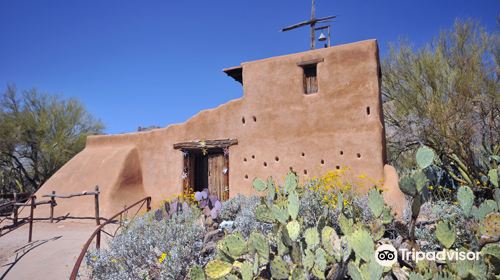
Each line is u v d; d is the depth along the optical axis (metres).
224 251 3.64
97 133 22.09
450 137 9.45
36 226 10.01
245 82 10.38
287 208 3.68
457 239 3.94
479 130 9.17
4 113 19.34
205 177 11.42
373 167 8.41
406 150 11.89
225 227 5.99
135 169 12.10
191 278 3.52
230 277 3.45
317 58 9.46
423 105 11.66
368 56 8.90
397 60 13.14
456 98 10.07
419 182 3.35
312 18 11.56
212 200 7.20
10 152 19.48
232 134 10.36
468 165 9.14
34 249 7.26
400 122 12.52
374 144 8.48
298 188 5.98
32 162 21.05
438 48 11.88
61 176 12.65
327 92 9.23
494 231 2.97
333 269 3.05
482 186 7.98
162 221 6.47
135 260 4.96
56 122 20.39
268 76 10.07
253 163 9.89
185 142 11.07
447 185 9.26
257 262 3.32
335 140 8.94
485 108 9.31
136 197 11.64
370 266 2.73
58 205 11.41
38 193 12.29
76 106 21.39
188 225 5.95
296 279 3.07
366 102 8.75
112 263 5.00
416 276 2.66
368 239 2.82
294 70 9.76
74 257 6.43
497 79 10.70
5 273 5.92
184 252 4.74
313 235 3.29
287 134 9.56
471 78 10.42
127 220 7.79
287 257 3.89
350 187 7.41
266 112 9.94
